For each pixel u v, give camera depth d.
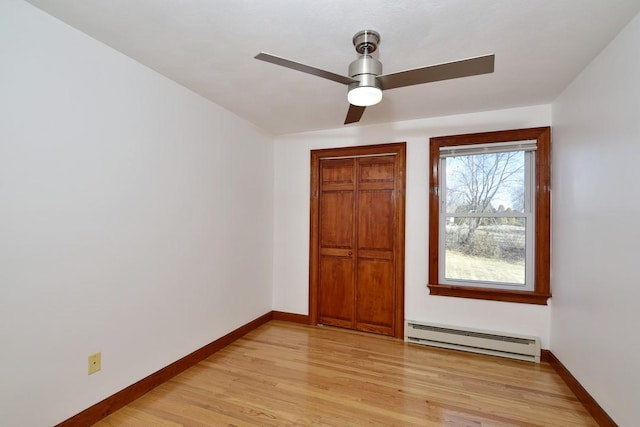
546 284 2.79
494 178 3.09
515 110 2.94
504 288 2.99
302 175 3.86
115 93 2.01
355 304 3.60
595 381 1.98
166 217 2.41
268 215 3.85
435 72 1.54
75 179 1.80
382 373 2.57
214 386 2.35
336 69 2.21
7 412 1.51
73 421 1.78
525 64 2.11
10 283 1.52
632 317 1.62
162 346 2.37
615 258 1.78
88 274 1.86
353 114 2.08
